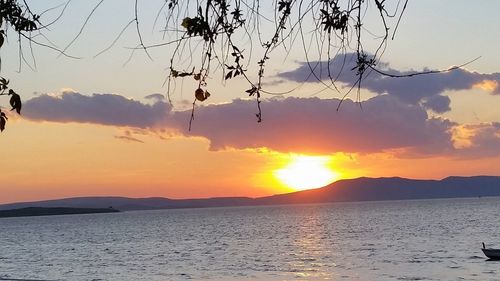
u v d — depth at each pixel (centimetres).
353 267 5031
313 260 5669
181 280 4609
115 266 5766
